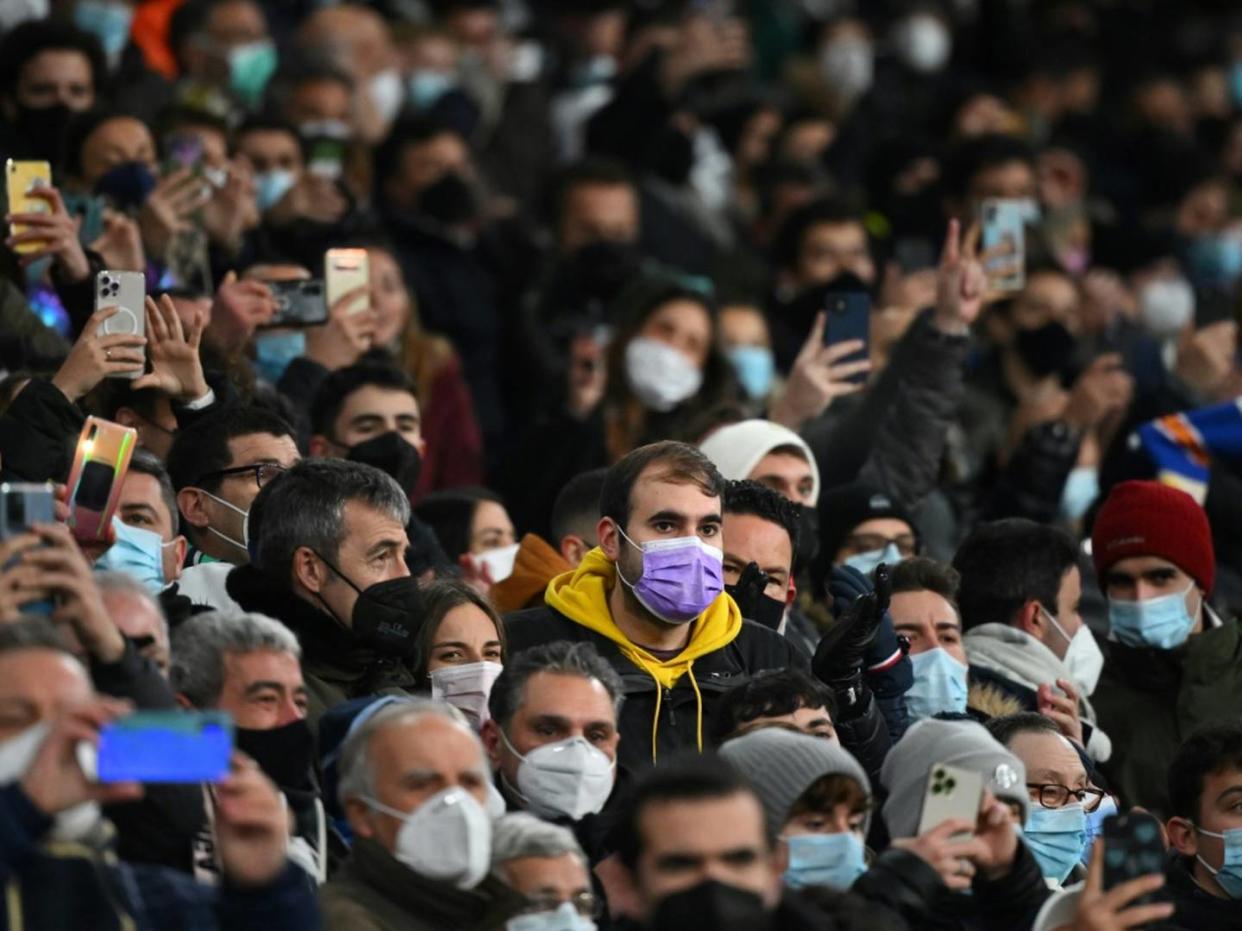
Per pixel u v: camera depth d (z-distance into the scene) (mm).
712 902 17719
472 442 33875
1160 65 56594
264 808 17406
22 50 31547
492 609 23312
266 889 17344
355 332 29078
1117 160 51312
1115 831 19375
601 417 32875
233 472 24109
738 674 23703
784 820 19641
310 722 21953
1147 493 28141
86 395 25250
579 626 23703
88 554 21203
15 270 27547
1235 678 27641
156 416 25250
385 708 19391
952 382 30203
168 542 22641
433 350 33844
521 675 21578
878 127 49469
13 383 23562
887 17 55062
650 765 22047
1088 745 26672
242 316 26734
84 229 27906
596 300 37781
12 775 16641
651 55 43156
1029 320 36719
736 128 45938
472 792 19047
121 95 37156
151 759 16141
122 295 23812
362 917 18859
